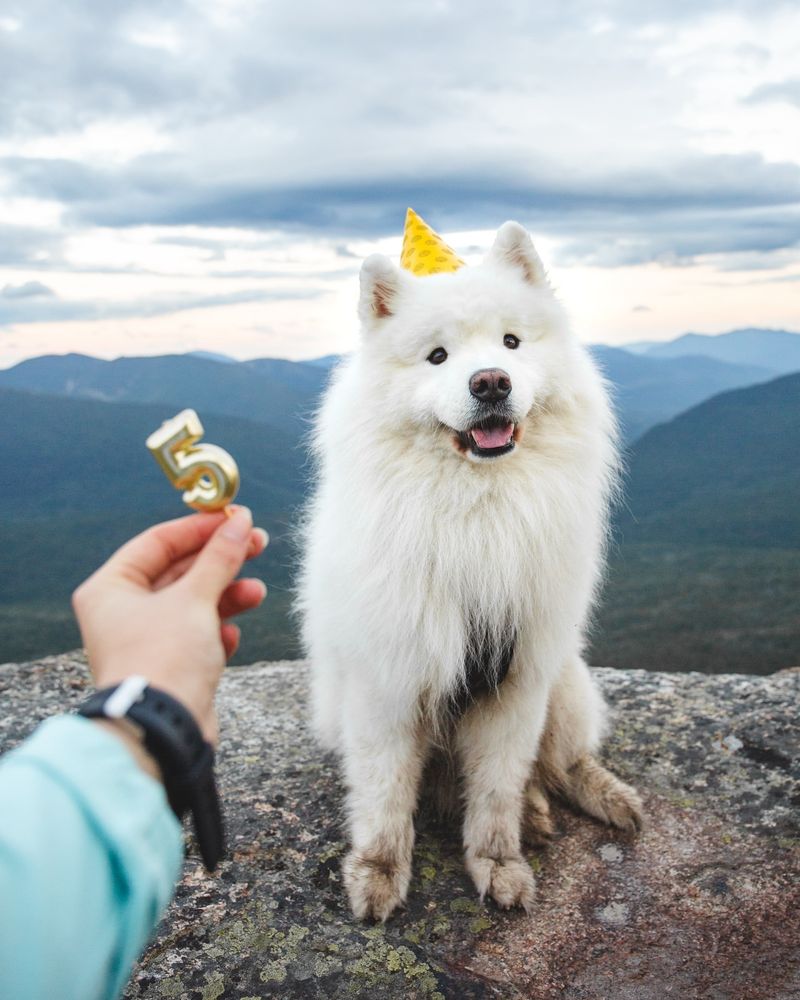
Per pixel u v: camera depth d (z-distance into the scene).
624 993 0.80
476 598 0.91
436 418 0.90
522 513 0.91
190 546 0.31
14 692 1.46
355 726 0.98
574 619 0.96
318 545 1.04
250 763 1.22
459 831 1.08
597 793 1.08
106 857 0.21
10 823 0.20
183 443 0.29
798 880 0.93
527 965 0.84
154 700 0.24
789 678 1.46
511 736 0.98
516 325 0.98
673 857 1.00
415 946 0.85
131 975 0.80
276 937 0.85
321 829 1.05
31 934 0.19
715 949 0.85
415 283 1.00
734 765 1.17
